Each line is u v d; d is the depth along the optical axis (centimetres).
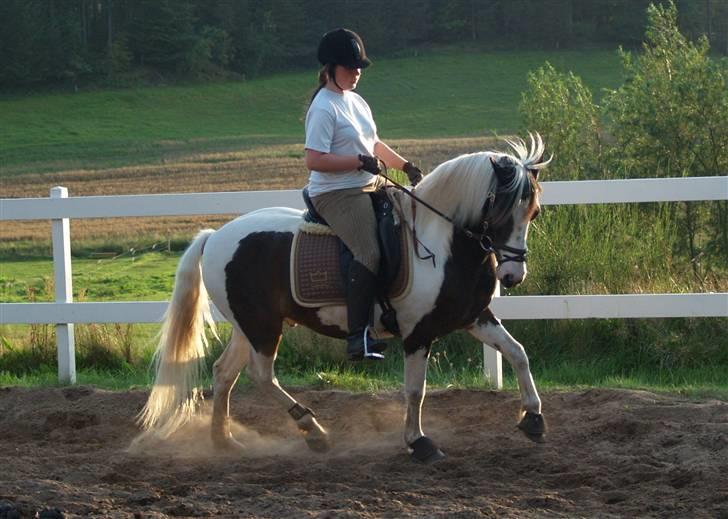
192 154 5969
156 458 694
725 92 1294
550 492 577
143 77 9562
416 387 659
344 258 648
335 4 10775
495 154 643
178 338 723
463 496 576
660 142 1320
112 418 809
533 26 10469
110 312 948
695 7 9338
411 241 645
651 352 986
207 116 8088
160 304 942
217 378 723
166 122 7750
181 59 9806
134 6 10069
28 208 961
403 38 10712
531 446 678
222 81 9744
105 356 1061
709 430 687
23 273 2223
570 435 704
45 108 8156
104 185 4859
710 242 1173
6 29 9000
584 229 1101
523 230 627
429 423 770
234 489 592
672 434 682
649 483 587
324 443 703
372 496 569
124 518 531
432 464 648
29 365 1063
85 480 631
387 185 675
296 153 5897
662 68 1426
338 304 660
